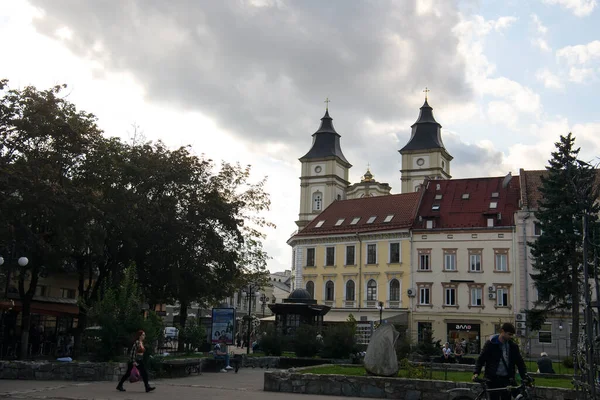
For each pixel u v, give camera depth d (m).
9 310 38.91
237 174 50.81
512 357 12.35
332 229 74.19
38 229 34.25
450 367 28.75
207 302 53.69
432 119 112.06
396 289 67.88
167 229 40.66
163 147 43.50
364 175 112.81
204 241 42.56
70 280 48.94
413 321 65.69
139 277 40.59
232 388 22.33
